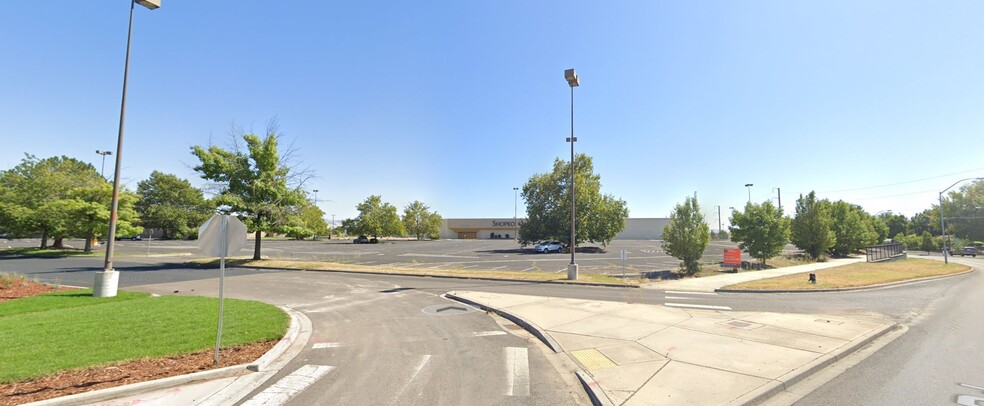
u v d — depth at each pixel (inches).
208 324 366.6
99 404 203.2
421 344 323.6
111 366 255.1
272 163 1136.8
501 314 444.8
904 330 372.2
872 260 1461.6
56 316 393.1
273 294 604.4
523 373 252.5
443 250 1947.6
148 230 3262.8
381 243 2832.2
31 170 1498.5
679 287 692.7
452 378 243.6
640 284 733.9
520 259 1379.2
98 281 520.4
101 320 376.8
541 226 1994.3
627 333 340.5
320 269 991.0
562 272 931.3
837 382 235.5
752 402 203.8
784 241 1163.9
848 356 287.1
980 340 336.5
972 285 778.2
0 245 1961.1
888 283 759.7
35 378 231.5
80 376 237.0
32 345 292.0
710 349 290.4
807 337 324.5
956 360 278.8
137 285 689.6
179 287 670.5
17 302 472.1
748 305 506.6
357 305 509.4
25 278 641.6
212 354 286.5
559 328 360.8
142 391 221.5
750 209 1195.3
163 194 3353.8
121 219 1402.6
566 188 1975.9
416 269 994.1
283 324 374.0
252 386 232.1
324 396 216.5
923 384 232.1
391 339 340.5
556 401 209.3
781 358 268.2
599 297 562.6
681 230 923.4
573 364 266.7
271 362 278.4
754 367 250.1
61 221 1401.3
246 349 301.6
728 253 995.9
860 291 668.7
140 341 308.7
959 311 477.7
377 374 251.9
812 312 457.1
